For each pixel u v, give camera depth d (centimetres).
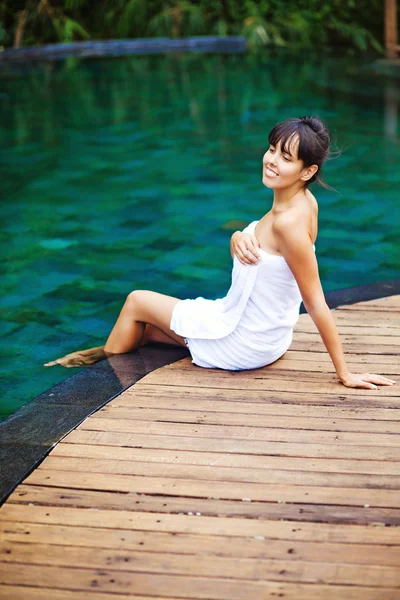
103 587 200
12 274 475
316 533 219
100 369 325
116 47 1282
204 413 283
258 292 297
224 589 199
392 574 203
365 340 340
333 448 259
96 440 267
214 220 566
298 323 362
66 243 527
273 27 1321
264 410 284
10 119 872
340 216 568
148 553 212
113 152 745
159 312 324
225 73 1103
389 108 873
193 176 670
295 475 245
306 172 281
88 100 958
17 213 587
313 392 297
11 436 271
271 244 290
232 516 226
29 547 214
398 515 225
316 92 966
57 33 1307
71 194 630
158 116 876
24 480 245
